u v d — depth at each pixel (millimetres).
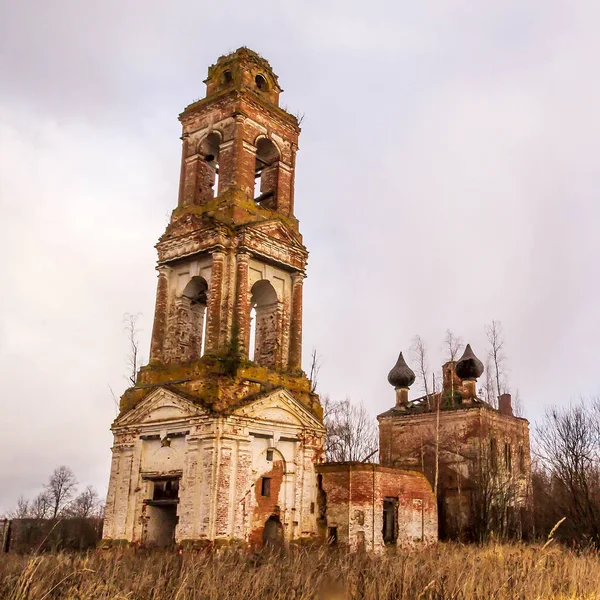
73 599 14891
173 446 31094
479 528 44125
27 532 33844
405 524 36062
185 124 37844
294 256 35812
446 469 50875
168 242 34938
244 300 32594
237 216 33719
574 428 43031
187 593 16188
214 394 29906
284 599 16438
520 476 51469
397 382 58812
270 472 31656
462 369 55375
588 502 39750
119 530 31578
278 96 38938
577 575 19812
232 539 28625
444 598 16406
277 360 34281
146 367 33812
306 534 32344
